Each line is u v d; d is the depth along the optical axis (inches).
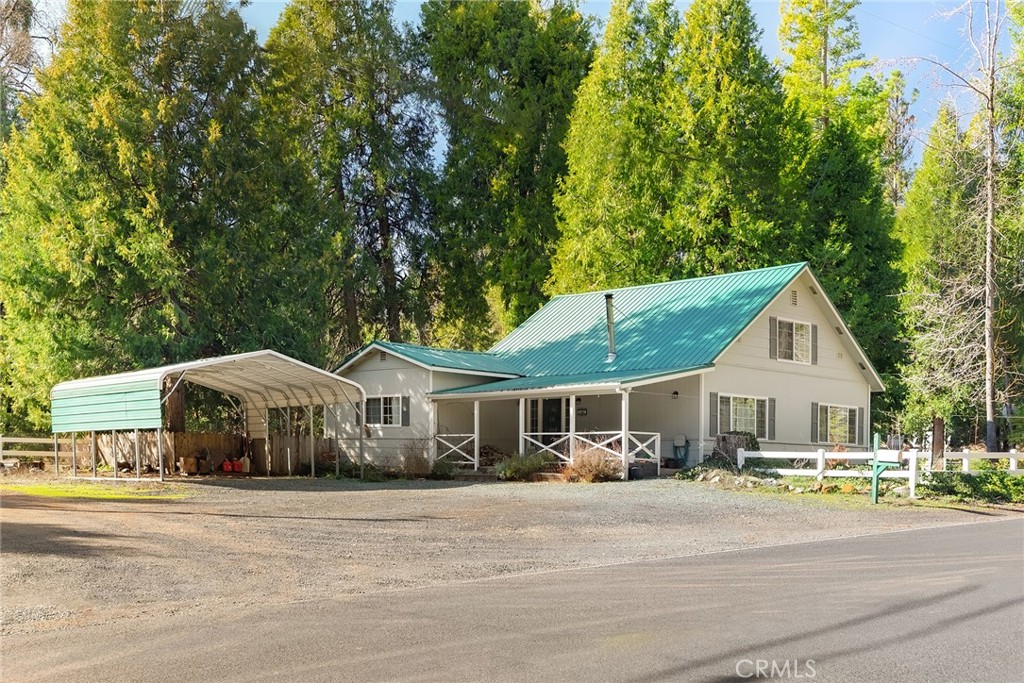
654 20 1702.8
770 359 1190.3
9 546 506.0
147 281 1210.6
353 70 1787.6
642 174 1632.6
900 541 578.9
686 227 1587.1
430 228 1887.3
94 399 1019.9
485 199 1889.8
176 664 289.0
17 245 1228.5
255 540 555.8
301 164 1450.5
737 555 513.7
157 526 601.6
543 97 1900.8
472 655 293.0
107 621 352.8
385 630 328.8
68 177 1213.1
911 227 1856.5
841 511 765.9
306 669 280.2
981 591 393.1
